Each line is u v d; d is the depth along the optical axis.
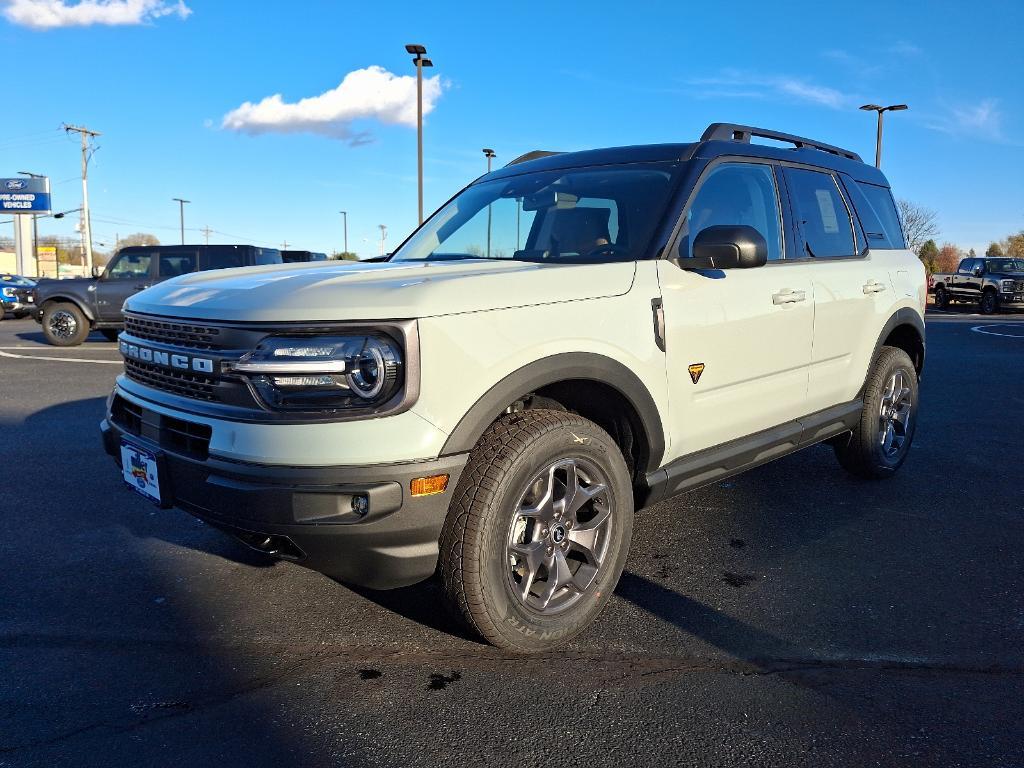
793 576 3.44
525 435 2.57
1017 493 4.68
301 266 3.39
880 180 5.01
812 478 4.97
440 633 2.91
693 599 3.21
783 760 2.16
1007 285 25.33
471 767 2.13
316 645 2.82
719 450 3.48
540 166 4.03
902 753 2.19
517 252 3.54
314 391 2.32
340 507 2.30
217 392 2.47
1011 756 2.18
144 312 2.86
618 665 2.67
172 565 3.57
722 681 2.57
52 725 2.32
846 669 2.65
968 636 2.88
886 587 3.33
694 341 3.19
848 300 4.18
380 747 2.21
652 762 2.15
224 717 2.37
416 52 22.02
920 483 4.88
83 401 7.80
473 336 2.44
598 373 2.78
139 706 2.43
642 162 3.61
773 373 3.70
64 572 3.48
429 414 2.35
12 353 12.90
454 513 2.50
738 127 3.83
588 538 2.87
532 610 2.67
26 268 50.91
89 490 4.71
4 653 2.76
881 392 4.64
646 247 3.18
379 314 2.31
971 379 9.49
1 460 5.41
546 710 2.40
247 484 2.35
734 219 3.59
